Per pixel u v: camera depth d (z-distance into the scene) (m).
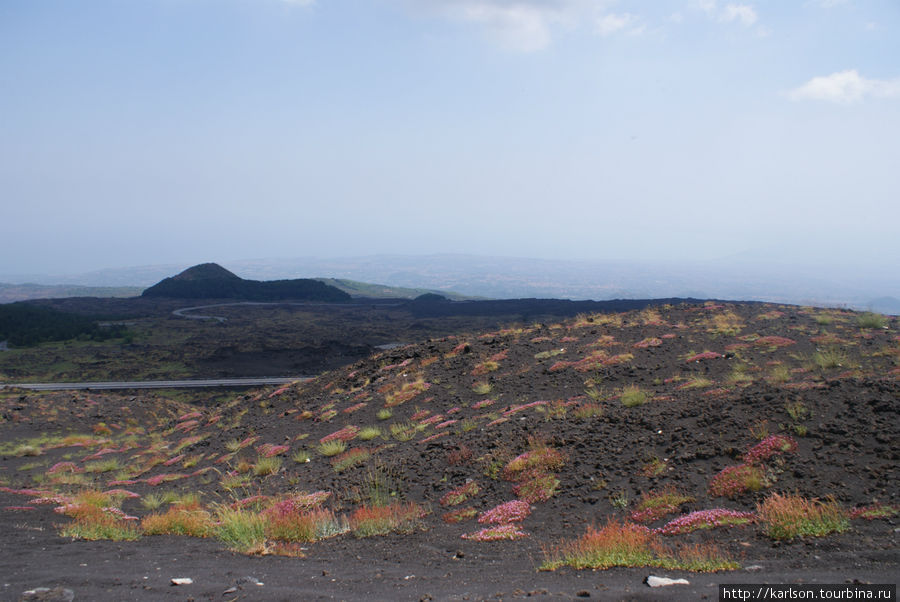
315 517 10.88
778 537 7.01
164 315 150.50
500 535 8.69
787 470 8.86
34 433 33.00
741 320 23.67
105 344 104.62
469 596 5.80
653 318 25.92
